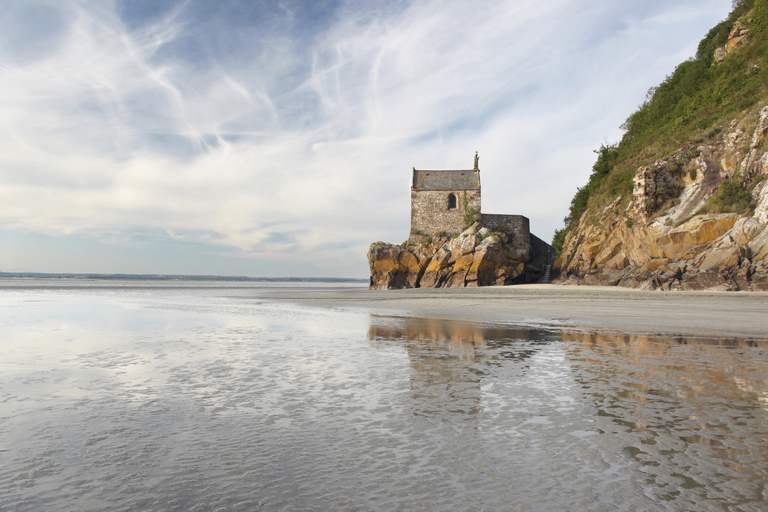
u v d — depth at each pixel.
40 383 6.87
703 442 4.30
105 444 4.37
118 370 7.79
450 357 8.87
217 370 7.75
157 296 37.62
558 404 5.61
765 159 30.28
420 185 58.56
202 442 4.41
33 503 3.21
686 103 42.34
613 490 3.34
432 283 53.06
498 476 3.61
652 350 9.50
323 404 5.71
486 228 54.72
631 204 39.06
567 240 54.03
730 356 8.79
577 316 16.98
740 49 39.81
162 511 3.08
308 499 3.24
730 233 29.25
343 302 27.44
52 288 58.16
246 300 31.12
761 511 3.01
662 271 32.12
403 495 3.29
